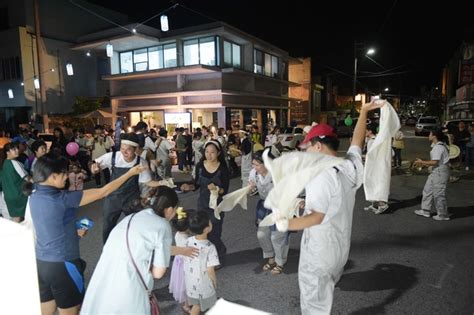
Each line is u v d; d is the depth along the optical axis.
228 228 6.30
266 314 1.06
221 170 4.61
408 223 6.40
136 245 2.26
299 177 2.01
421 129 27.36
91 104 22.77
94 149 11.45
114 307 2.23
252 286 4.14
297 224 2.26
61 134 11.56
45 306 2.80
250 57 22.52
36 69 23.38
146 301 2.35
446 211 6.56
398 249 5.16
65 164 2.73
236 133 16.77
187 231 3.28
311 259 2.71
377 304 3.69
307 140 2.87
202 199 4.60
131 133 4.49
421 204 7.02
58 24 24.61
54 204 2.60
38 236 2.62
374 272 4.42
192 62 20.61
